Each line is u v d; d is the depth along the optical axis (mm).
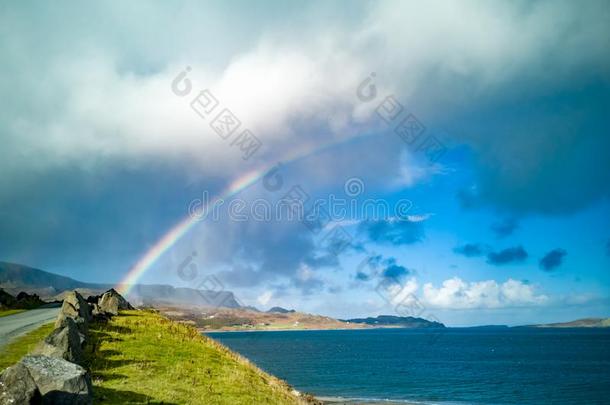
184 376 25688
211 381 26078
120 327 37812
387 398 74062
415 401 71250
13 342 30375
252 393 25781
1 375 13570
